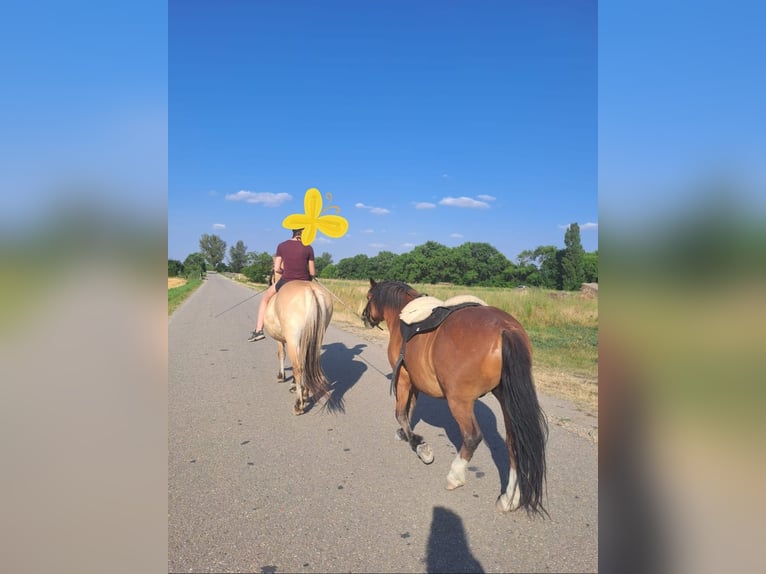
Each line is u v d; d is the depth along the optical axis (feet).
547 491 11.22
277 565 9.03
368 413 18.03
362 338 35.70
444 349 11.30
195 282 145.59
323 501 11.43
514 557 9.29
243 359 28.25
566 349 30.66
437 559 9.24
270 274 25.13
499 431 16.26
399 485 12.27
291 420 17.24
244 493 11.80
